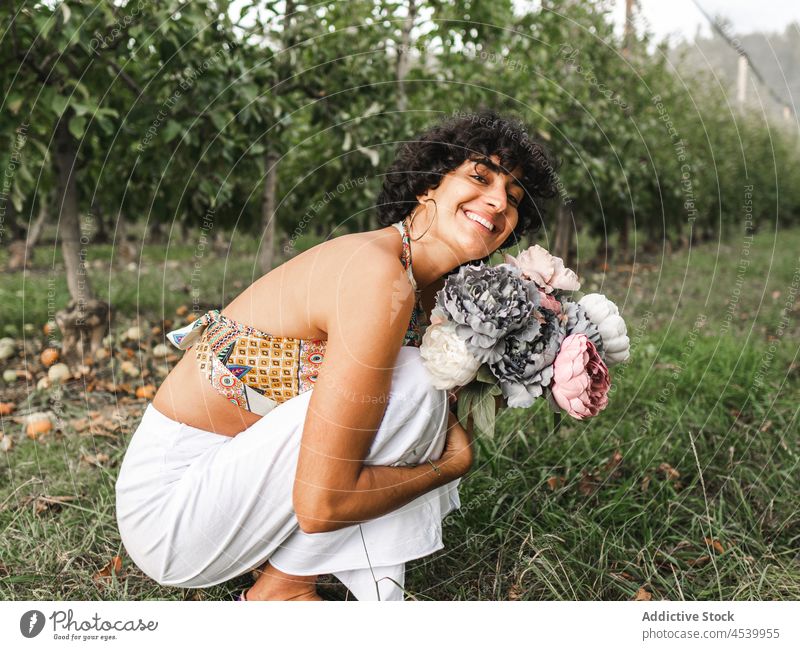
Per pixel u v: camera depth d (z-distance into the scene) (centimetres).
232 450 138
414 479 136
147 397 272
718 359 301
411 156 149
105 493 196
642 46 490
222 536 140
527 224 163
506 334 133
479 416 138
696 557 173
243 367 141
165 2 280
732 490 204
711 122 836
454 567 167
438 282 155
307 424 127
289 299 138
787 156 1327
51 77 290
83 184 372
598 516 183
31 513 189
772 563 173
